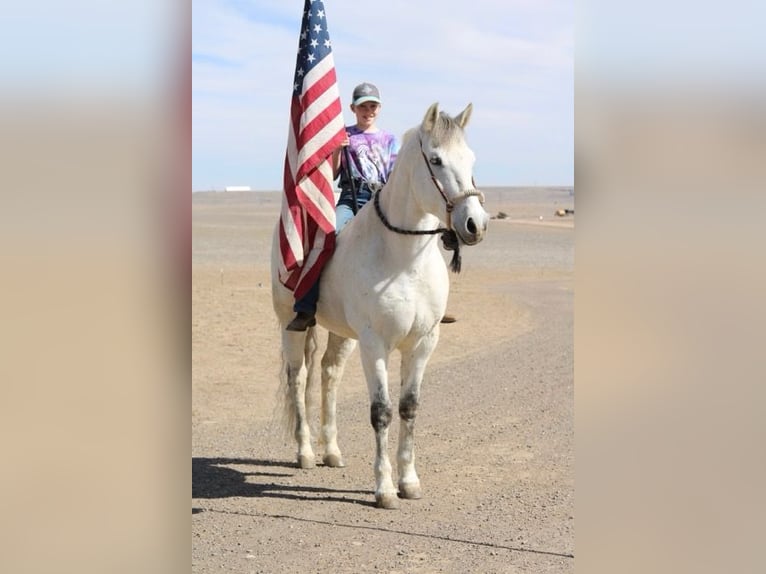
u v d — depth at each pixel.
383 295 5.75
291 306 7.04
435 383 10.56
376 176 6.93
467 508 5.91
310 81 6.30
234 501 6.09
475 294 20.44
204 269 25.03
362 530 5.42
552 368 11.43
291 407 7.12
